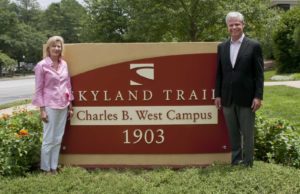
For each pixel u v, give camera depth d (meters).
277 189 4.80
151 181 5.20
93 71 5.88
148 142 5.95
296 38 28.98
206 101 5.87
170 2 20.45
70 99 5.71
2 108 14.58
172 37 22.23
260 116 6.81
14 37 76.31
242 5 20.00
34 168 5.96
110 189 4.90
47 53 5.52
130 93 5.89
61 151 5.97
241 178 5.01
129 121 5.93
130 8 23.84
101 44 5.85
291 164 5.95
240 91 5.19
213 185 4.91
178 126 5.91
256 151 6.27
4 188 4.95
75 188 4.98
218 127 5.89
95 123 5.95
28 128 6.88
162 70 5.85
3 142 5.72
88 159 5.98
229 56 5.25
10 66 66.31
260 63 5.14
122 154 5.96
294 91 16.59
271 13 22.47
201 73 5.84
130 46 5.84
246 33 20.78
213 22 20.14
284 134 6.23
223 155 5.93
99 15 36.12
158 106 5.89
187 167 5.82
